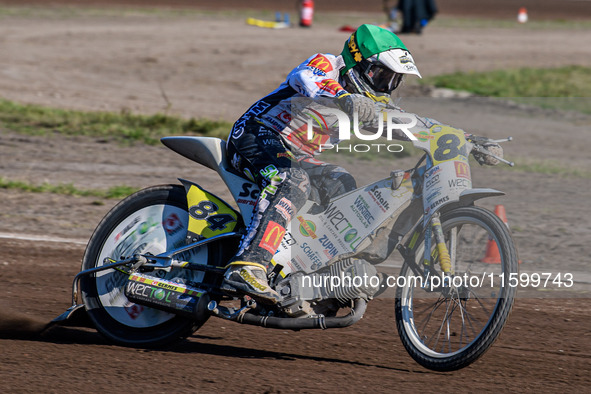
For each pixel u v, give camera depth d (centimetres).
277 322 1359
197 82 5856
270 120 1409
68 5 11969
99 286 1512
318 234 1367
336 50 7338
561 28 10100
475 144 1348
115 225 1520
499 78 5769
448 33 9181
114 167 3419
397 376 1325
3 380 1240
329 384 1270
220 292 1438
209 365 1366
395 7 9575
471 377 1325
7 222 2514
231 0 13812
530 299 1802
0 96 5034
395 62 1338
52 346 1454
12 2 12125
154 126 4266
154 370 1328
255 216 1370
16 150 3684
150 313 1492
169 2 13212
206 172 3375
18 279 1930
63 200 2838
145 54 7075
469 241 1333
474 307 1353
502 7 13638
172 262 1448
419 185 1334
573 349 1492
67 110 4694
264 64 6638
